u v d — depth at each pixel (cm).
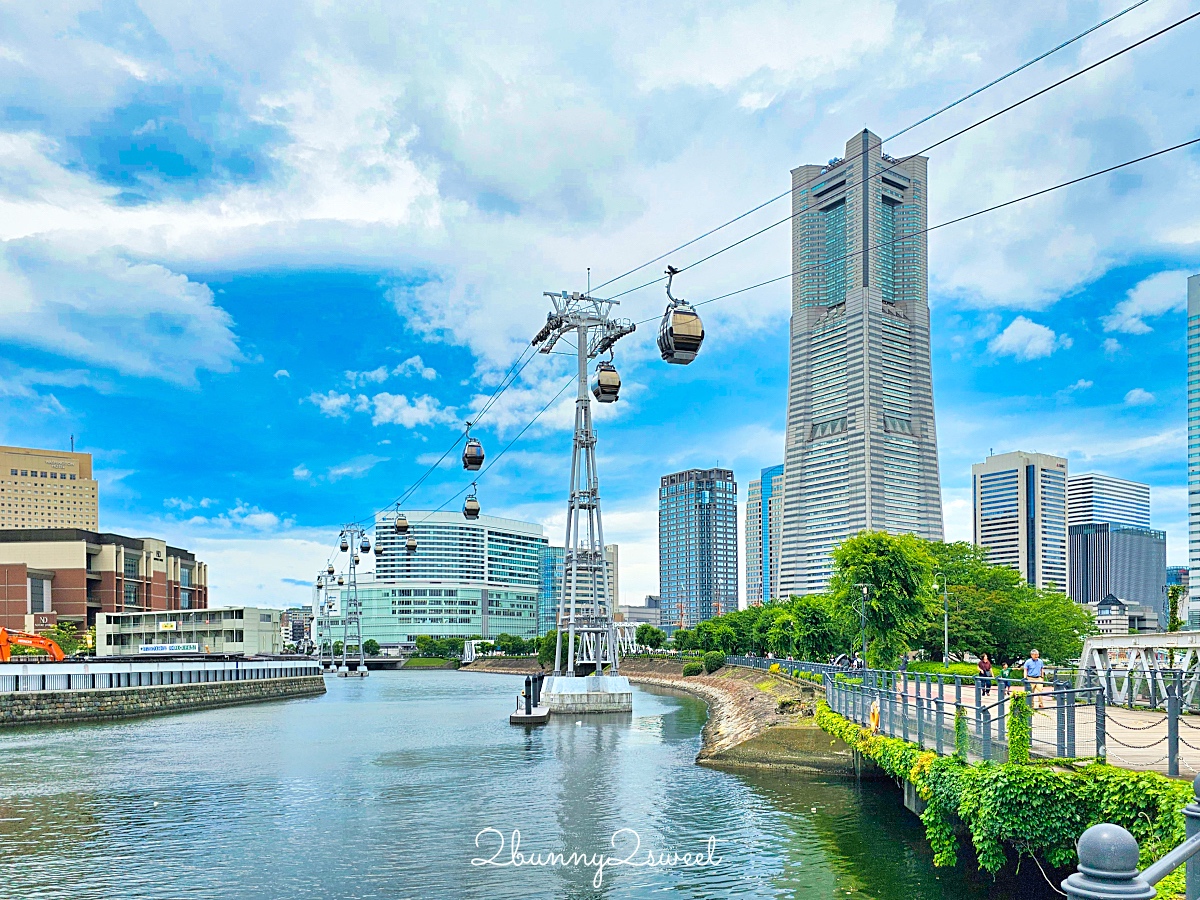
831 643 10275
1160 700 3309
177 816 3756
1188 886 661
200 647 15875
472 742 6294
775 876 2678
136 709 9056
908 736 3086
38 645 9925
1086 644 4875
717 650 16462
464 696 12381
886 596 7394
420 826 3494
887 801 3709
